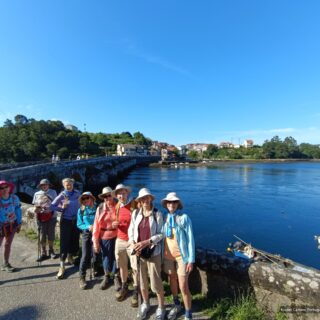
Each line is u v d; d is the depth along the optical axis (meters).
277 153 161.00
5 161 63.91
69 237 5.99
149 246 4.26
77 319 4.20
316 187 44.06
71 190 6.32
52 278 5.65
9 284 5.37
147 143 171.38
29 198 21.36
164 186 45.59
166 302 4.73
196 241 17.59
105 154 111.31
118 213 5.13
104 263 5.29
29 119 109.44
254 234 19.27
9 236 6.00
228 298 4.48
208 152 175.88
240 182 51.81
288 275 3.94
